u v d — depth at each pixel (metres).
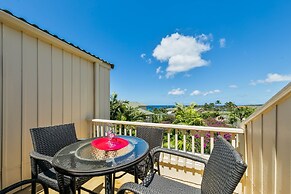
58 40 2.86
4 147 2.23
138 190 1.09
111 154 1.49
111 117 7.88
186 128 2.54
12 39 2.33
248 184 1.95
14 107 2.35
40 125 2.69
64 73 3.15
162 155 2.80
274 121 1.31
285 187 1.16
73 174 1.20
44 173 1.75
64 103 3.14
